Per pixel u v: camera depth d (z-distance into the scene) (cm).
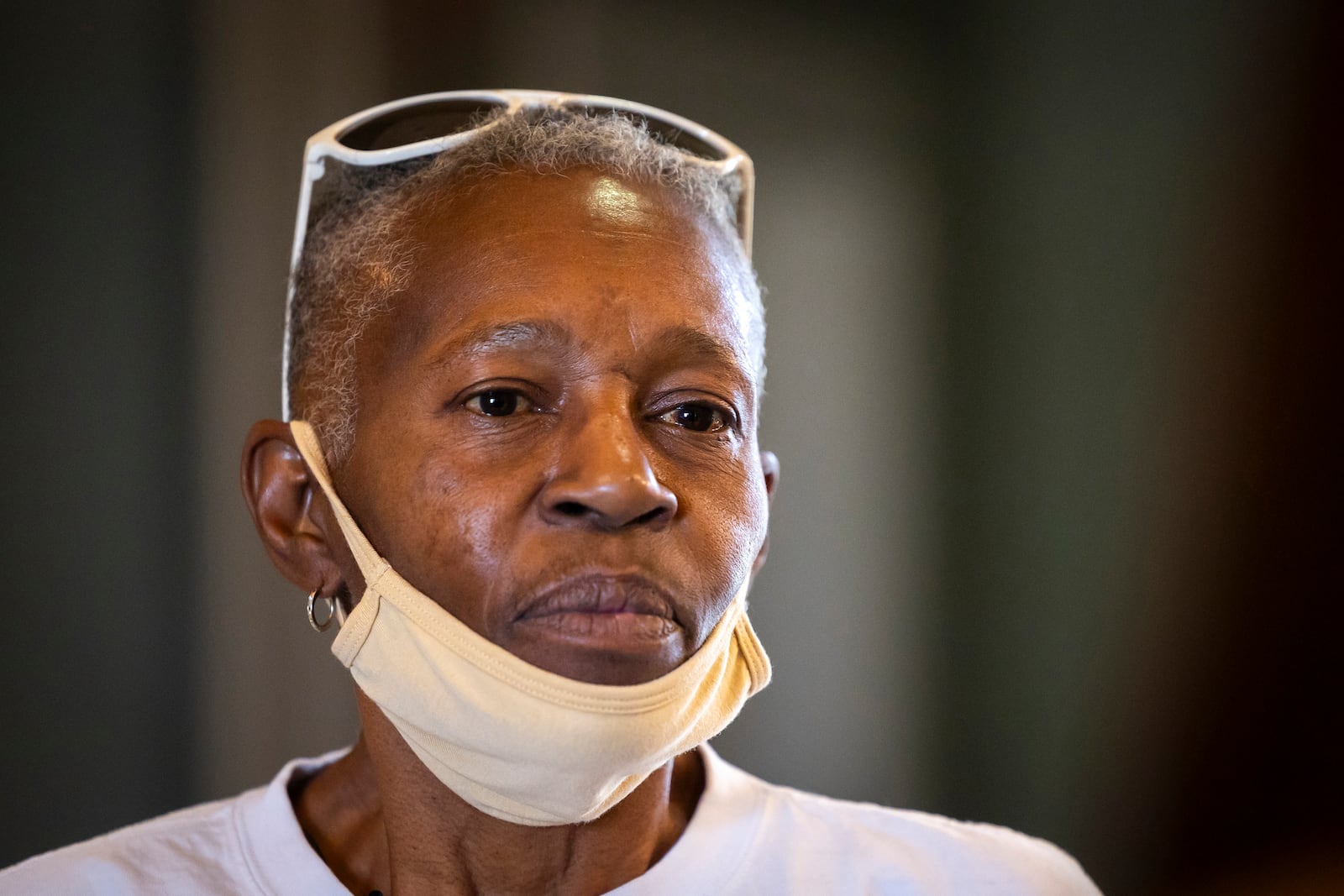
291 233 282
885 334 325
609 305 131
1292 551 326
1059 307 331
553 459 127
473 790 130
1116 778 321
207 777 270
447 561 127
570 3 306
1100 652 324
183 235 275
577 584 122
